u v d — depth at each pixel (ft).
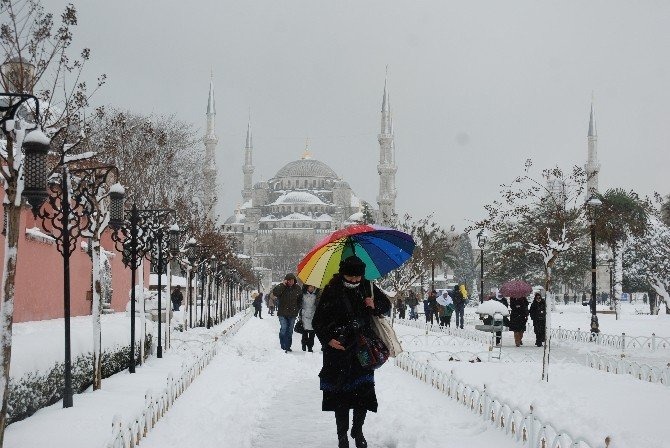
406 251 30.45
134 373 45.80
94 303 38.17
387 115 480.64
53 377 33.32
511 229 121.80
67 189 33.14
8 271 23.63
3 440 23.30
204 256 113.60
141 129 113.80
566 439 23.91
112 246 100.48
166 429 29.25
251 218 626.23
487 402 30.19
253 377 48.08
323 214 637.30
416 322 122.11
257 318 167.73
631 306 270.05
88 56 39.73
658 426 27.22
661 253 198.49
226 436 28.60
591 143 406.41
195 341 66.23
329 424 32.12
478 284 364.38
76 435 25.72
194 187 151.02
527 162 91.35
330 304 26.35
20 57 31.58
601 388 38.22
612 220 163.53
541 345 84.58
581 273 224.12
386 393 39.83
